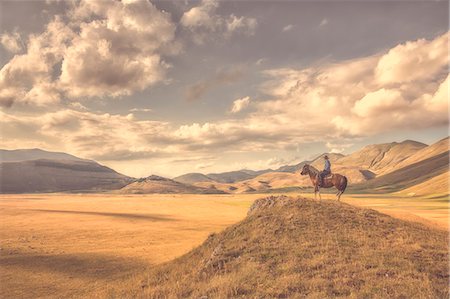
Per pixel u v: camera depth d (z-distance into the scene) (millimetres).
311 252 23094
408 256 21688
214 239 32094
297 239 25812
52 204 177875
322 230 27047
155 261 44875
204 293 19297
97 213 119438
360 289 17688
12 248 53625
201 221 98250
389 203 162125
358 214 31016
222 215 117938
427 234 27031
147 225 87562
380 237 25609
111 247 56062
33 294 32469
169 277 26641
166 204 178750
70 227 81750
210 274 23062
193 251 32406
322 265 20984
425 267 20047
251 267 21953
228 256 24828
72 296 30641
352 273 19656
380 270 19672
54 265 43312
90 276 38406
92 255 49062
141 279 29109
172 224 90375
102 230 77188
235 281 19969
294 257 22594
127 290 26500
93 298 27016
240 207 156375
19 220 95375
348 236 25672
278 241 25875
